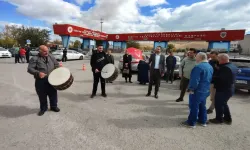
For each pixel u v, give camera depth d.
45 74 4.03
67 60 21.98
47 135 3.26
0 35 56.84
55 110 4.44
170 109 4.93
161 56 5.91
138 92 6.77
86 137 3.24
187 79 5.49
